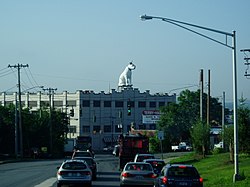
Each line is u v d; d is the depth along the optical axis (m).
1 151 88.94
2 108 88.25
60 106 141.25
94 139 139.88
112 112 141.88
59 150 100.06
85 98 139.50
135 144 51.88
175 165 22.83
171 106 114.00
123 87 146.12
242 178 29.08
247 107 42.38
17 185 32.69
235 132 29.58
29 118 92.81
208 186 28.22
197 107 114.19
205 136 56.62
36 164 64.75
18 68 76.94
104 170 51.56
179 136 112.69
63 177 29.94
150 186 29.70
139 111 143.00
